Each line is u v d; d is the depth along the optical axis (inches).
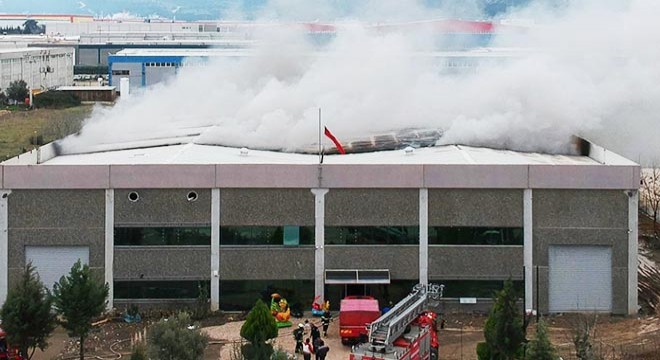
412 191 1608.0
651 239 2226.9
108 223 1604.3
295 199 1609.3
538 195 1604.3
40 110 4500.5
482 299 1615.4
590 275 1612.9
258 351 1201.4
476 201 1609.3
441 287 1450.5
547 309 1611.7
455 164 1600.6
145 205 1605.6
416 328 1240.2
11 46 6727.4
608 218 1603.1
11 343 1272.1
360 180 1600.6
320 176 1601.9
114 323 1562.5
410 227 1612.9
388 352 1146.0
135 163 1644.9
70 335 1315.2
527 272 1608.0
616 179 1589.6
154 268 1612.9
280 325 1536.7
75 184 1593.3
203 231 1612.9
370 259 1615.4
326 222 1609.3
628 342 1434.5
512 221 1608.0
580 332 1311.5
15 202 1594.5
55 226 1599.4
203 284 1620.3
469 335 1487.5
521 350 1173.1
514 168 1595.7
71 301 1293.1
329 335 1486.2
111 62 5103.3
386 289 1617.9
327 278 1592.0
